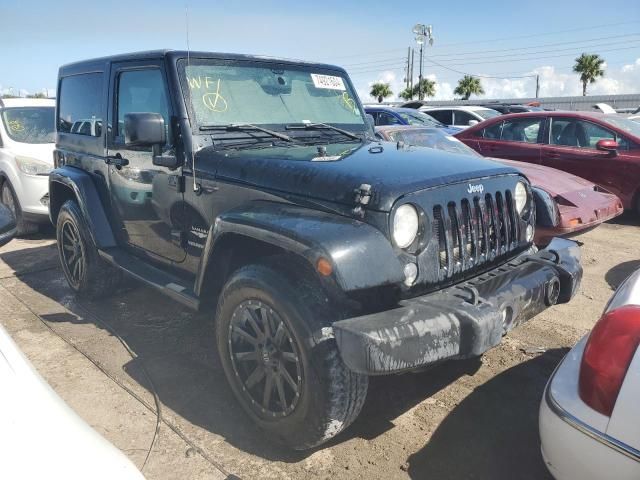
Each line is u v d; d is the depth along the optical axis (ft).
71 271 16.16
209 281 10.14
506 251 10.09
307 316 7.98
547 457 6.72
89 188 14.26
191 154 10.69
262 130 11.24
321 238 7.69
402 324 7.34
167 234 11.90
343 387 7.97
